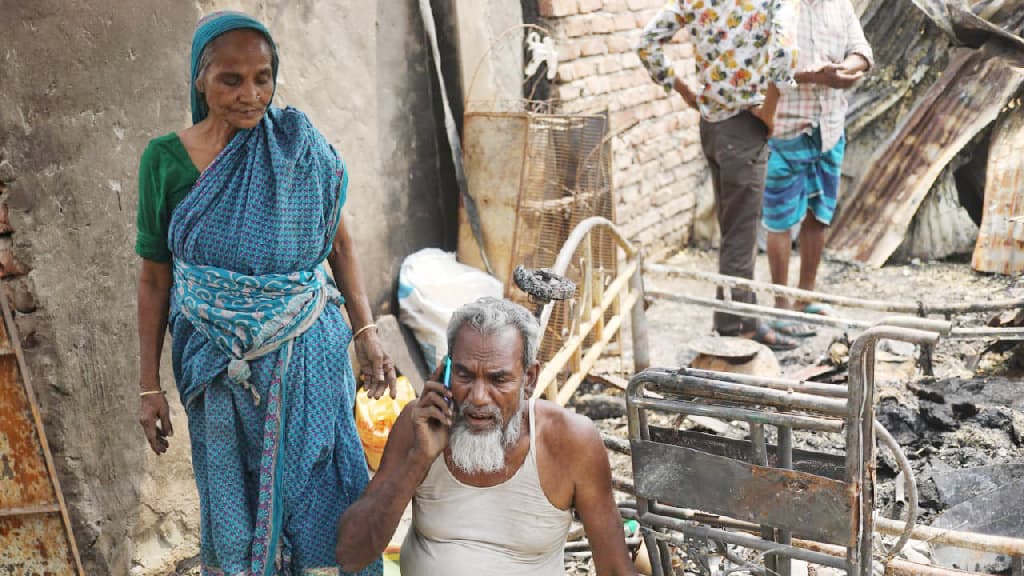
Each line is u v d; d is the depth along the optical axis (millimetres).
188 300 2369
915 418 4047
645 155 6668
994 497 3340
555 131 4992
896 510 3492
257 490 2506
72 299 3385
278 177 2303
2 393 3256
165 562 3771
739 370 4727
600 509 2504
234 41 2223
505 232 4980
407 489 2354
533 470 2406
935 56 6648
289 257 2373
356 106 4586
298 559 2521
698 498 2514
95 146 3402
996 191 6172
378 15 4645
